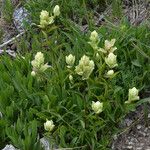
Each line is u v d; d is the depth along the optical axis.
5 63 0.65
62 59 0.62
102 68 0.55
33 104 0.58
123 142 0.56
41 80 0.60
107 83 0.55
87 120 0.55
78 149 0.54
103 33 0.66
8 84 0.61
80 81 0.59
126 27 0.65
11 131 0.55
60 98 0.58
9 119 0.58
